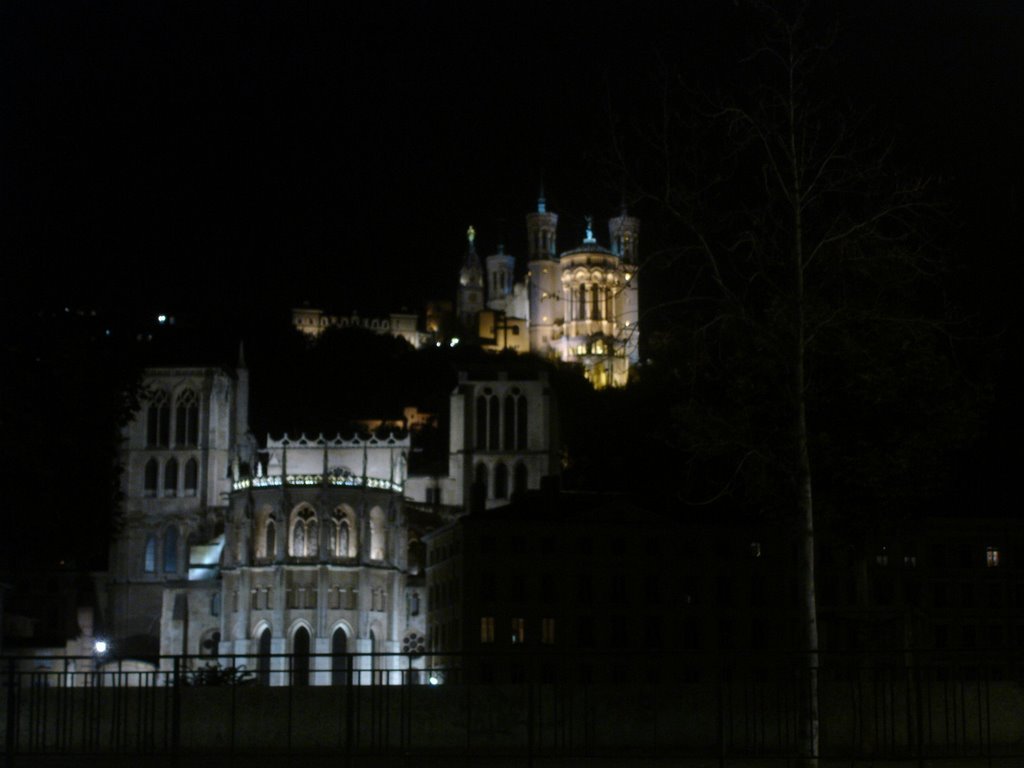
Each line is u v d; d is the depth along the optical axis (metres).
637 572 125.88
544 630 125.00
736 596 125.38
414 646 165.25
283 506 161.12
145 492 189.00
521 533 126.19
